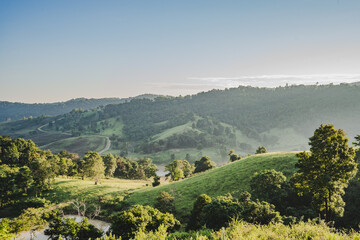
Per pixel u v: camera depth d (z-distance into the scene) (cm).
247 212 2798
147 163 16925
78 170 10038
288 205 3806
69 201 6225
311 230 1190
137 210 2972
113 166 11638
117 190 7206
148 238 1455
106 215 5384
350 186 3856
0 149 10312
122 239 2608
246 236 1192
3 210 6034
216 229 2402
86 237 2875
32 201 5934
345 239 1090
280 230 1240
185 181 6869
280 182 4119
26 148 11681
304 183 3019
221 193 5194
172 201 5112
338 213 2888
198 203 3650
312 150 2925
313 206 3142
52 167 7544
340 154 2738
